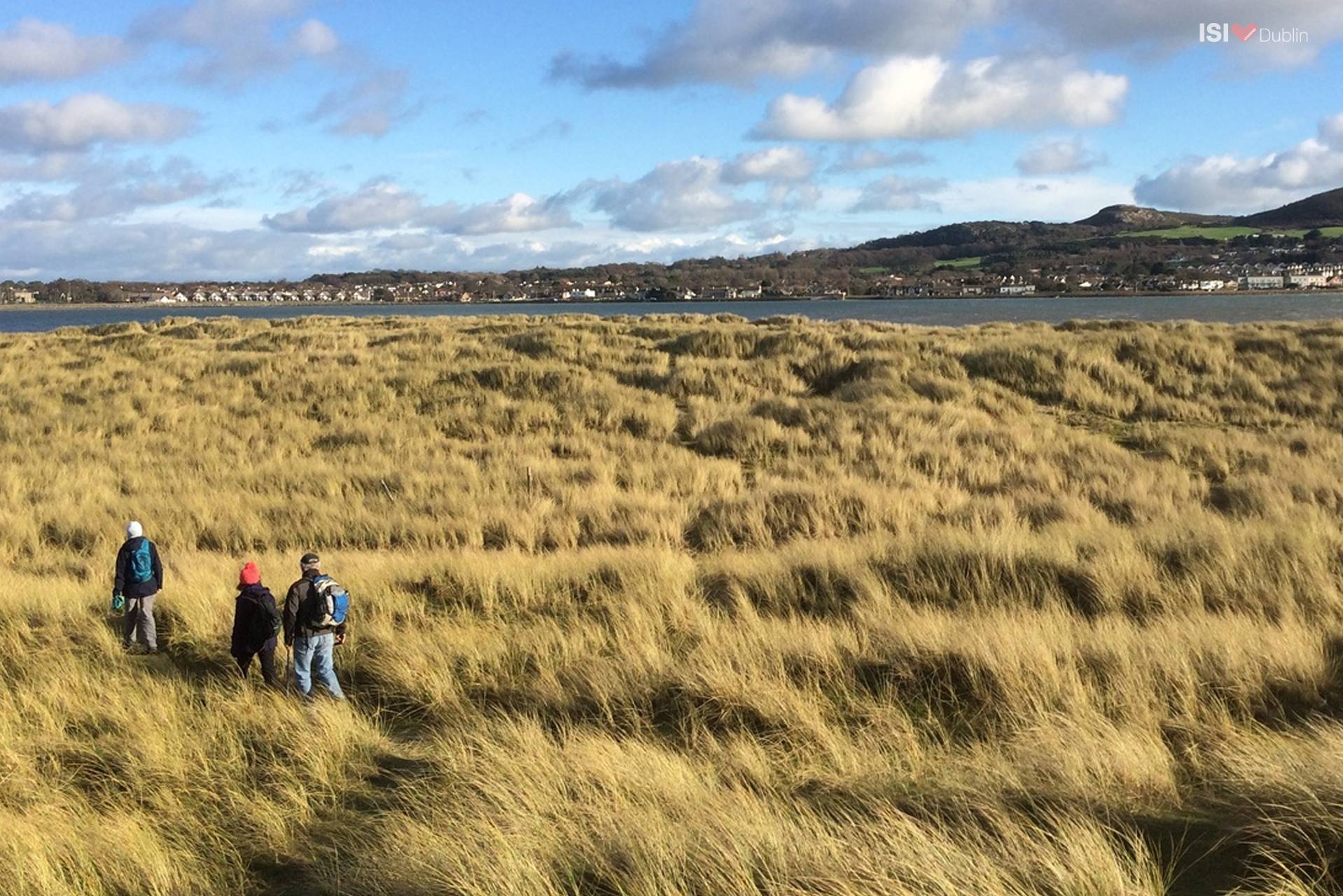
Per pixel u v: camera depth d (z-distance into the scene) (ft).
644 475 51.01
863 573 27.30
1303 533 27.02
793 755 16.30
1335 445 49.49
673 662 20.75
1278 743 14.52
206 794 15.90
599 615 26.25
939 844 11.27
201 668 24.36
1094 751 14.08
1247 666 17.62
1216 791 13.43
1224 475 47.21
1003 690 17.89
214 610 27.48
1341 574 24.36
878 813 12.70
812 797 14.55
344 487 50.90
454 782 15.31
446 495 47.67
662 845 11.76
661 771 14.70
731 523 39.86
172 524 43.37
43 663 23.53
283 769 16.61
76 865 13.24
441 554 34.91
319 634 20.94
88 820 14.60
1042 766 14.08
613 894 11.54
